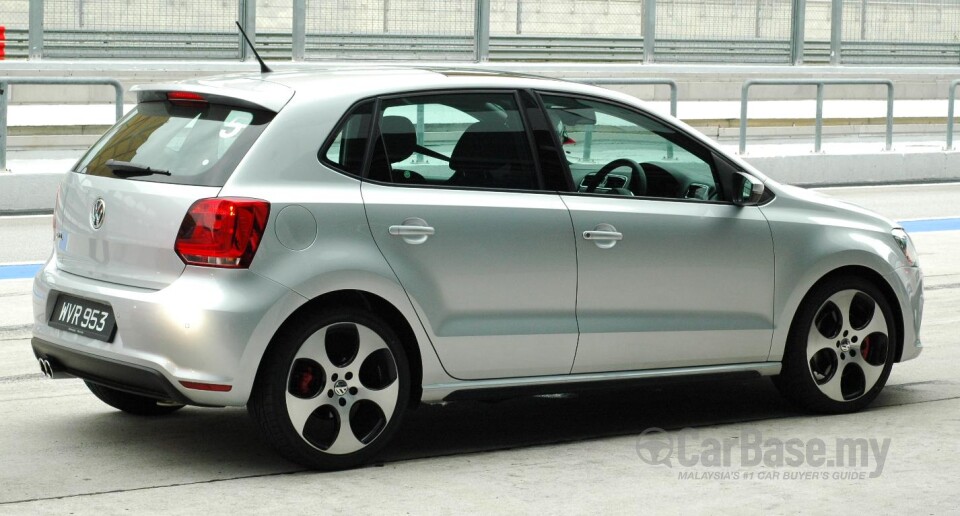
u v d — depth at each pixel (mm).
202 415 6840
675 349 6492
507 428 6672
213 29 21438
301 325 5645
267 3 22078
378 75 6109
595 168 6383
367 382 5863
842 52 26359
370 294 5855
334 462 5785
